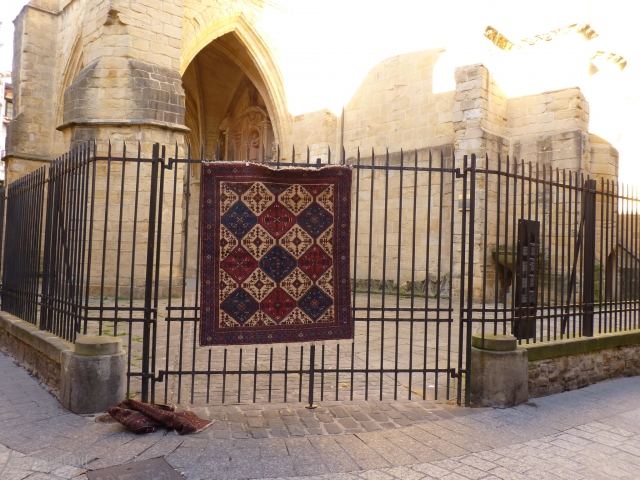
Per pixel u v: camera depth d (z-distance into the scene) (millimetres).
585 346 5781
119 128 12789
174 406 4570
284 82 19297
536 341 5809
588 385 5836
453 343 8094
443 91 14836
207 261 4488
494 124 13500
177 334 8383
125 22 12805
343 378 5891
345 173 4758
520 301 5281
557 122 12984
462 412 4664
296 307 4645
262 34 18484
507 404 4840
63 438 3863
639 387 5828
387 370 4945
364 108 17219
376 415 4531
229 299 4520
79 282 5098
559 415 4648
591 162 13602
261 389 5316
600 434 4199
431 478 3332
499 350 4879
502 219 13141
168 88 13250
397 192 15875
